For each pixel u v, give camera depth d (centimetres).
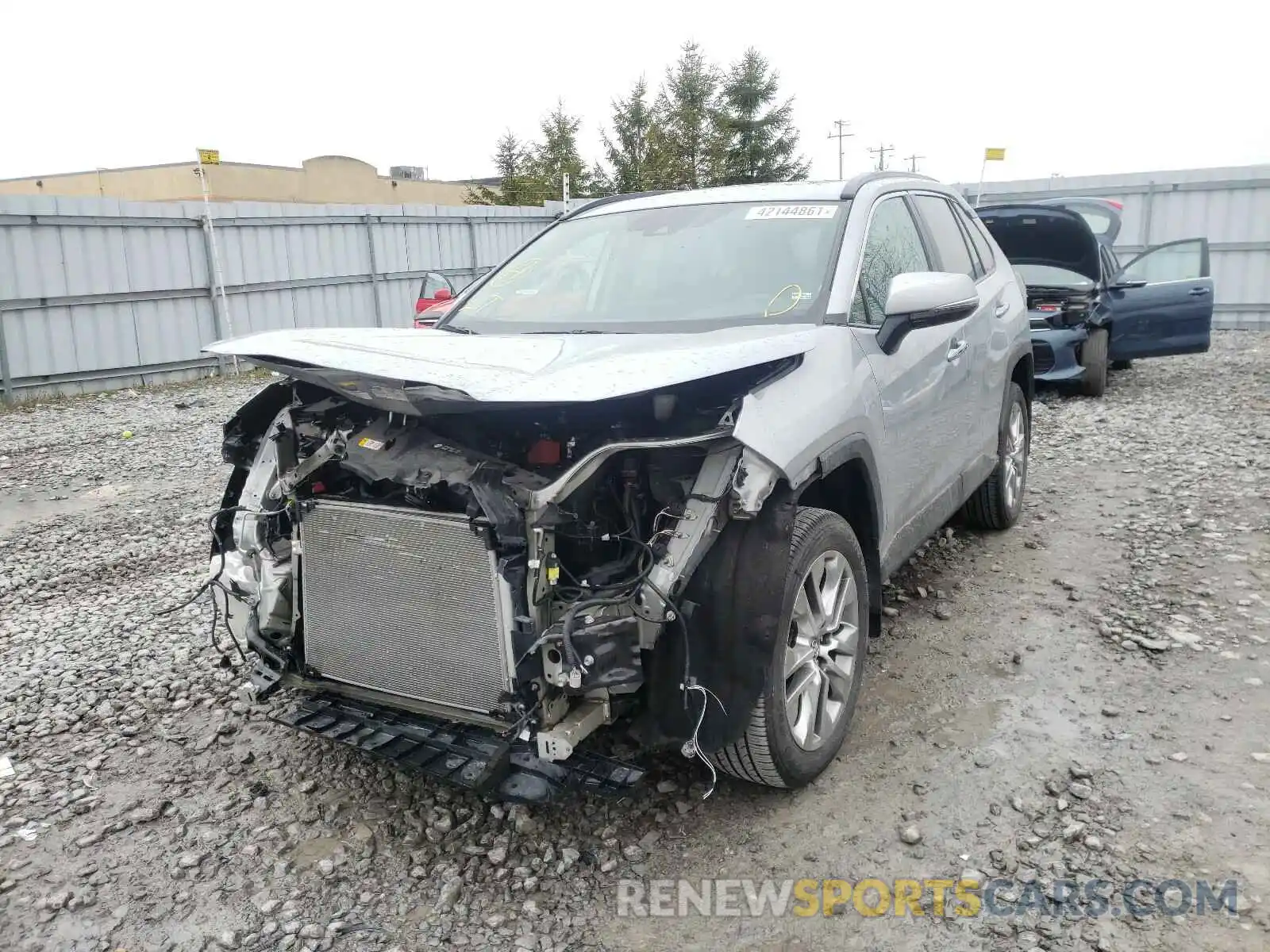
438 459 278
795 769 307
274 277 1611
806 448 293
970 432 476
